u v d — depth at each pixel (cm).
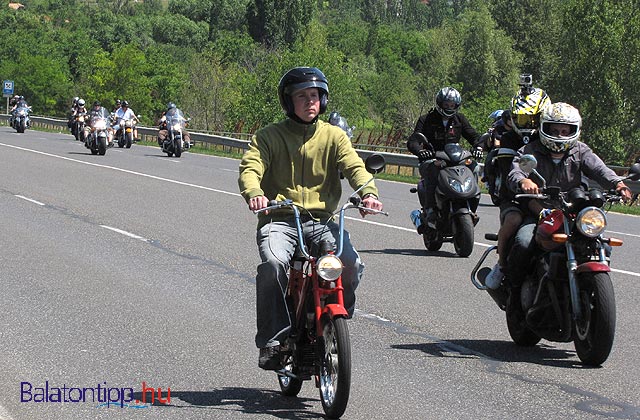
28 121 7744
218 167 4269
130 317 1291
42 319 1273
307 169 909
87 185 3198
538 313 1090
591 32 9962
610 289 1026
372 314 1341
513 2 15250
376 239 2144
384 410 888
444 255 1923
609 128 9731
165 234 2088
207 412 884
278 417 870
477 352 1130
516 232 1134
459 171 1905
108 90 13362
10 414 873
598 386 982
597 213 1018
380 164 912
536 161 1027
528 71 15012
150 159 4722
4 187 3056
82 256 1792
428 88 12912
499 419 864
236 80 10094
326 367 845
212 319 1284
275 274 862
